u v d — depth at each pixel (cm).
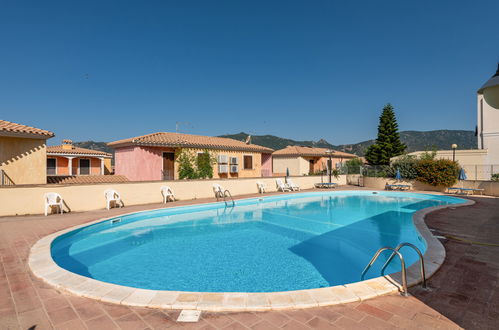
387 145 3544
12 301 332
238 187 1603
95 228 818
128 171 1558
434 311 308
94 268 561
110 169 2912
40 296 344
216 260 607
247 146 2094
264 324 283
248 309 308
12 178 1021
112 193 1073
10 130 968
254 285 477
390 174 2080
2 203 879
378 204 1438
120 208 1073
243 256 632
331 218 1078
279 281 494
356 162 3041
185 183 1352
